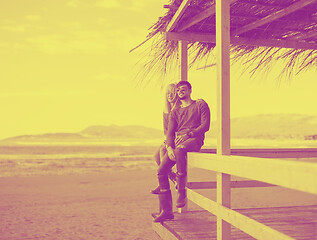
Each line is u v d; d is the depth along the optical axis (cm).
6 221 755
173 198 913
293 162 163
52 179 2047
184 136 352
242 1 368
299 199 1010
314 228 364
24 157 5428
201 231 355
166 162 377
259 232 209
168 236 357
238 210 477
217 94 293
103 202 1050
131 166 3475
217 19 295
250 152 395
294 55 485
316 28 440
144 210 890
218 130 290
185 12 396
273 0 369
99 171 2786
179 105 394
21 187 1569
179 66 461
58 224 715
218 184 287
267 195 1118
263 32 452
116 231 634
